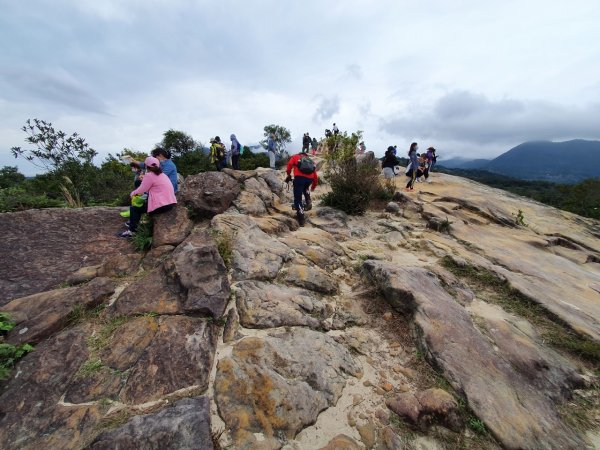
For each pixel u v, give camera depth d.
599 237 8.40
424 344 3.09
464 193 9.83
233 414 2.20
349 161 7.74
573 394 2.87
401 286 3.68
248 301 3.30
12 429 2.03
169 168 5.43
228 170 7.27
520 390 2.75
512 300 4.13
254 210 6.02
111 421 2.08
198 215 5.25
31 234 4.74
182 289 3.27
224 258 3.94
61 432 2.00
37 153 7.95
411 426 2.39
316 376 2.67
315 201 8.30
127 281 3.65
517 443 2.30
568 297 4.42
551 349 3.33
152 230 4.66
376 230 6.50
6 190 7.27
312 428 2.30
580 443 2.39
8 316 2.89
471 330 3.33
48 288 3.70
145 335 2.77
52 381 2.34
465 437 2.35
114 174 11.66
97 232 5.10
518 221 8.29
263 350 2.75
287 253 4.52
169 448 1.88
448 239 6.05
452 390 2.68
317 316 3.49
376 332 3.40
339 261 4.88
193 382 2.41
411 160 9.78
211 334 2.89
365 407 2.52
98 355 2.59
